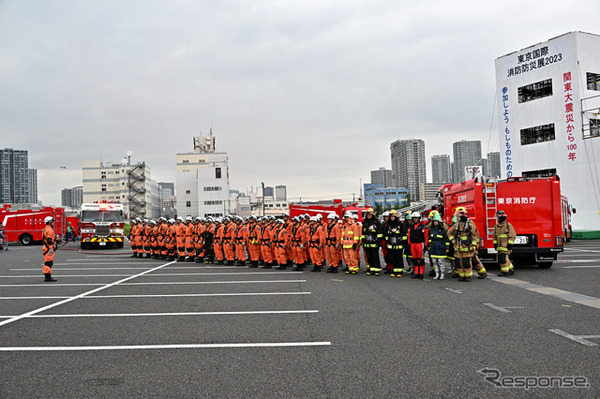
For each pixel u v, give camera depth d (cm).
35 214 4169
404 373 544
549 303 965
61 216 4422
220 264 2061
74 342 709
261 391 496
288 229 1853
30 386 522
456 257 1368
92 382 533
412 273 1532
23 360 621
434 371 550
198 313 912
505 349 635
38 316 908
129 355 637
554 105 3969
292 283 1349
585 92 3825
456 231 1366
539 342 666
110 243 3422
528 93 4197
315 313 895
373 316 859
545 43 4031
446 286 1254
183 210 10906
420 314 872
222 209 10606
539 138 4097
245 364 589
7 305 1037
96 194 11906
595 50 3900
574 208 3766
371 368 564
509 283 1285
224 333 748
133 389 509
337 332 742
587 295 1065
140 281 1443
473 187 1592
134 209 11775
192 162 12400
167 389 507
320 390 495
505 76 4338
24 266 2047
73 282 1447
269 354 630
